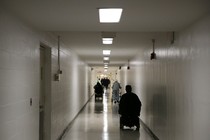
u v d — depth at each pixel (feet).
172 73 16.67
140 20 12.46
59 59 21.75
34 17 11.89
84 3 9.86
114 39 22.21
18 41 11.70
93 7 10.36
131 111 26.35
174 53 16.16
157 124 21.85
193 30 12.66
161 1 9.58
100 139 22.39
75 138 22.66
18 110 11.62
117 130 26.48
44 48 18.58
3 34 10.00
